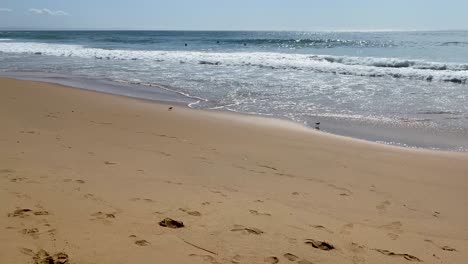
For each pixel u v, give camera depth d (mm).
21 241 2938
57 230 3156
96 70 17359
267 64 18812
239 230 3486
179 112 9328
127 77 15305
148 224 3430
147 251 2988
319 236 3510
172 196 4145
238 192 4473
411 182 5203
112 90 12508
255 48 34562
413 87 12922
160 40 53156
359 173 5480
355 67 17297
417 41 40594
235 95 11781
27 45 35938
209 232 3400
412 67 17203
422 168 5773
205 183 4691
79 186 4168
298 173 5355
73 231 3166
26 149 5387
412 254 3336
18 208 3488
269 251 3176
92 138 6387
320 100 11023
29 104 9039
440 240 3637
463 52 24750
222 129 7766
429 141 7352
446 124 8516
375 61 18766
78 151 5527
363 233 3660
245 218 3752
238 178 4973
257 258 3051
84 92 11375
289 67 17875
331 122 8758
